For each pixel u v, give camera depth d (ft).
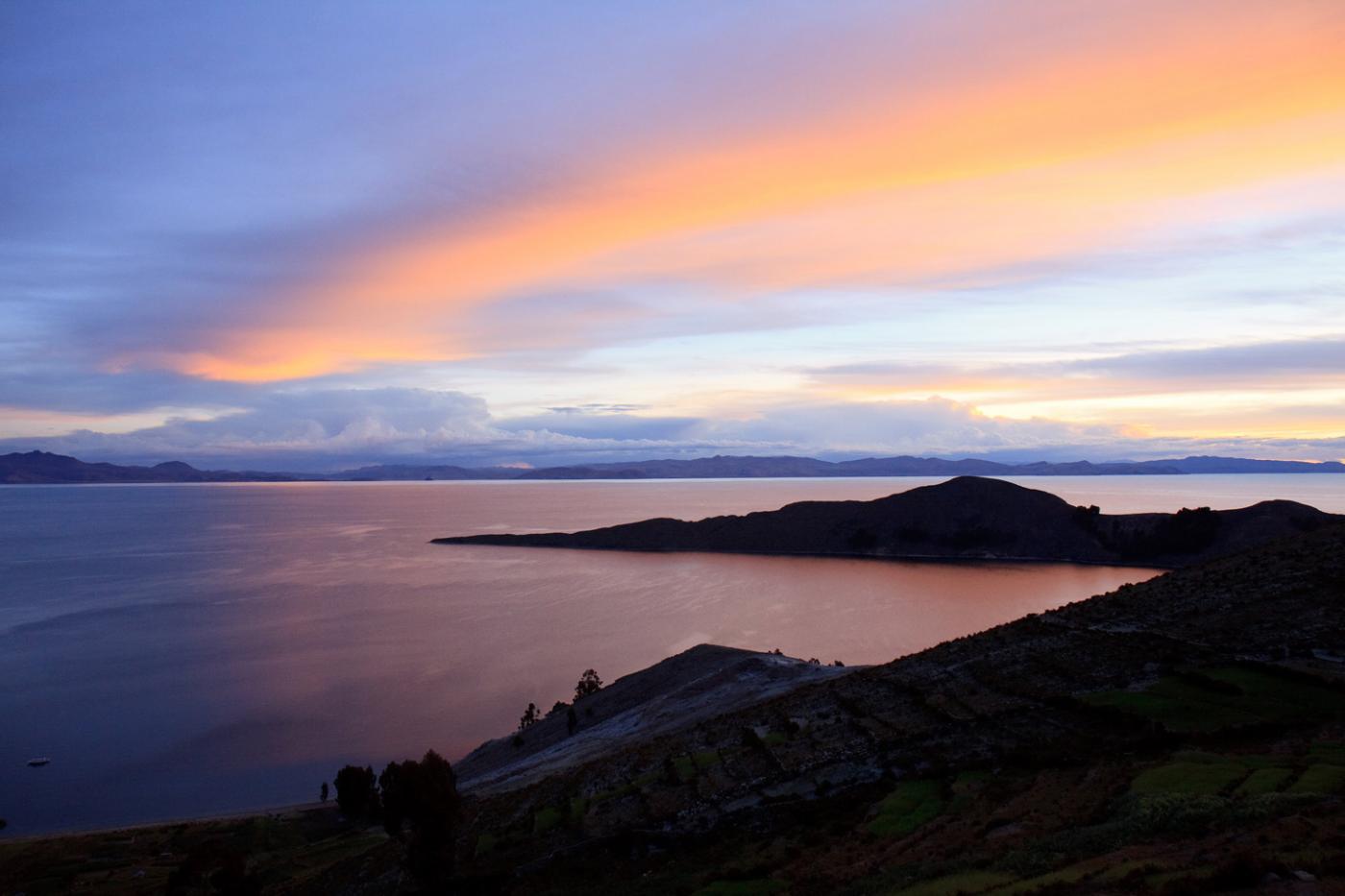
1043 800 84.17
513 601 583.58
